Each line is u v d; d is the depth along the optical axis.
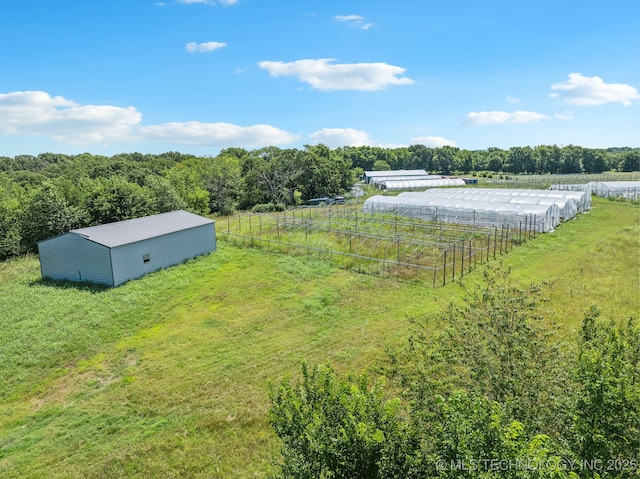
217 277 28.94
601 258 28.75
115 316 22.59
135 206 43.03
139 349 19.16
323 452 7.70
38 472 11.98
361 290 25.30
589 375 7.70
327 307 22.98
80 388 16.30
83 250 27.75
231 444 12.80
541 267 28.06
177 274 29.56
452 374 10.22
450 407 7.20
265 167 69.69
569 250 31.95
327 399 8.69
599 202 56.59
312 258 32.19
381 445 7.71
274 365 17.30
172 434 13.40
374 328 20.16
